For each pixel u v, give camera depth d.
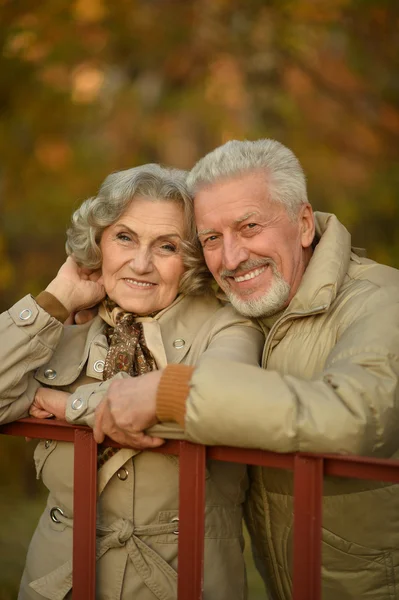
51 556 2.14
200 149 7.08
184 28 7.21
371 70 7.03
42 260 6.83
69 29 6.80
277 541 2.16
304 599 1.65
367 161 7.01
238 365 1.73
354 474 1.62
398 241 6.40
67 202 6.61
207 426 1.69
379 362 1.75
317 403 1.65
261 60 7.20
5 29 6.61
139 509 2.05
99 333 2.28
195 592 1.77
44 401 2.12
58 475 2.15
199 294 2.33
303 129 7.00
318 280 2.05
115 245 2.22
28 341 2.08
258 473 2.17
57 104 6.80
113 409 1.81
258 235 2.10
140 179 2.21
